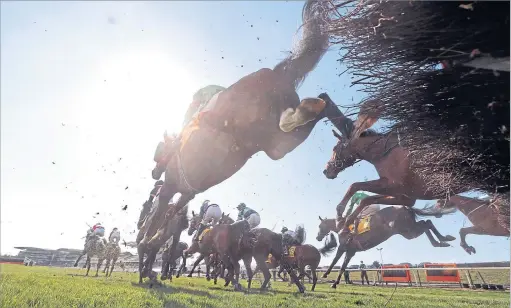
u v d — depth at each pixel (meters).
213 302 3.94
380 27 1.96
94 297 3.55
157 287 6.07
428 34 1.78
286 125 3.96
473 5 1.56
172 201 6.31
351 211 5.44
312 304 4.27
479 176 2.16
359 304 4.52
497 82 1.69
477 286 9.38
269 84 4.20
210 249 8.70
